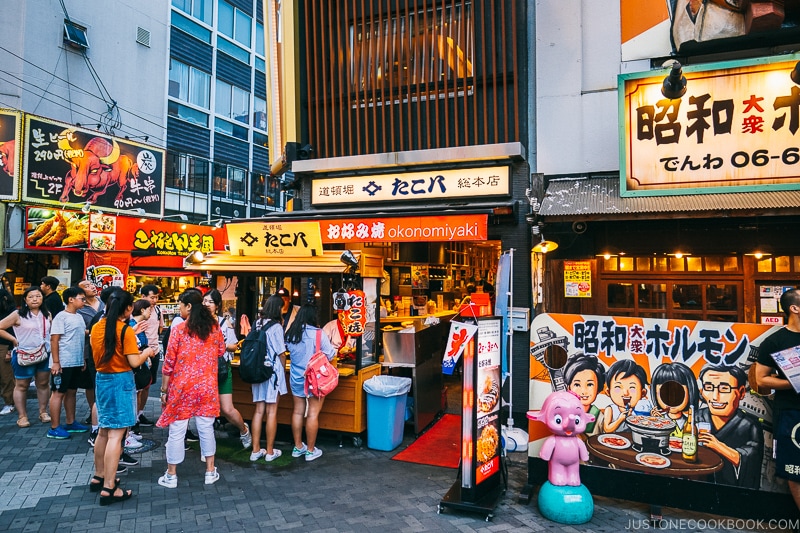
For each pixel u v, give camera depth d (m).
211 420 4.93
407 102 7.80
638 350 4.32
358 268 6.22
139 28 15.55
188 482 4.89
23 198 10.84
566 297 6.81
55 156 11.48
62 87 13.19
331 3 8.23
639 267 6.63
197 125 17.92
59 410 6.16
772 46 5.97
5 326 6.59
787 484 3.84
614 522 4.11
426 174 7.38
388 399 5.89
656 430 4.22
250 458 5.59
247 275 6.36
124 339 4.42
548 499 4.16
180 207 17.05
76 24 13.63
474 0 7.41
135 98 15.38
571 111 6.89
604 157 6.74
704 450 4.08
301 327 5.53
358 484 4.90
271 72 9.34
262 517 4.16
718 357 4.11
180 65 17.31
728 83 5.50
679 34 6.05
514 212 6.75
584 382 4.46
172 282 14.60
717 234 6.18
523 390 6.62
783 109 5.34
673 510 4.36
